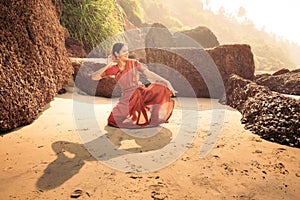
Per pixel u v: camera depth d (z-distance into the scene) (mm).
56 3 4871
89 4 8445
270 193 1696
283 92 6309
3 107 2656
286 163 2143
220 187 1756
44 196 1588
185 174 1929
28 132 2732
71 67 4820
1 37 2932
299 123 2672
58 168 1959
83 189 1684
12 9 3141
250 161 2168
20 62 3123
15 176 1813
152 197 1621
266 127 2883
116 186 1736
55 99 4305
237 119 3613
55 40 4266
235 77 5121
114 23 9500
